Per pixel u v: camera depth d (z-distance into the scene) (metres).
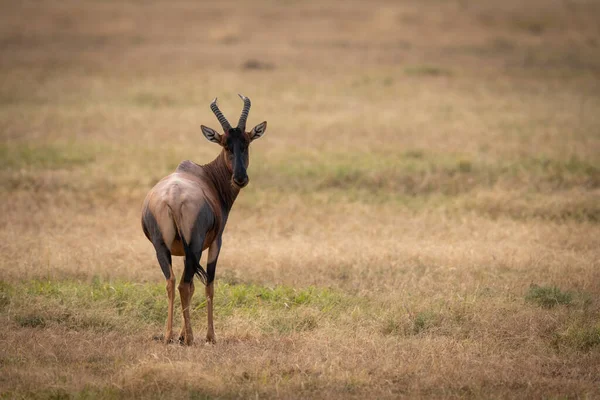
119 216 34.66
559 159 43.34
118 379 17.91
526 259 28.44
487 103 61.25
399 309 23.45
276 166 42.31
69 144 47.38
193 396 17.25
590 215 35.34
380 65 77.94
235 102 61.62
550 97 64.12
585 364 19.59
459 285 25.89
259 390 17.55
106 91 65.94
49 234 31.69
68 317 22.22
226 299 24.30
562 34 94.75
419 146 47.59
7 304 23.08
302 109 59.59
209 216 20.91
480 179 40.56
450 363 19.30
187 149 46.75
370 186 40.09
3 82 68.75
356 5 112.06
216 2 115.69
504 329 21.84
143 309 23.33
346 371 18.75
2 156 43.56
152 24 101.44
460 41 90.62
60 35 94.31
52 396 17.09
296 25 100.62
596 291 25.31
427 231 33.00
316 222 34.25
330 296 24.62
